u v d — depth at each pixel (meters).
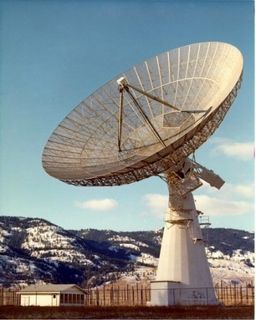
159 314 47.88
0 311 51.75
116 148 53.81
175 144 49.41
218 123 50.38
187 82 56.38
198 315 46.47
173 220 55.16
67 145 55.38
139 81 58.91
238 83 48.59
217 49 55.06
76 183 53.19
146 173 51.88
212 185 54.16
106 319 47.25
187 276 53.84
